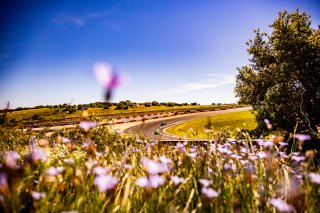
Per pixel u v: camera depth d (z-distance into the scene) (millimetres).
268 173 1928
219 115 76562
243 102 26078
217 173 2072
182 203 1875
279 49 22516
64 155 3381
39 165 2391
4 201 1177
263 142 2211
